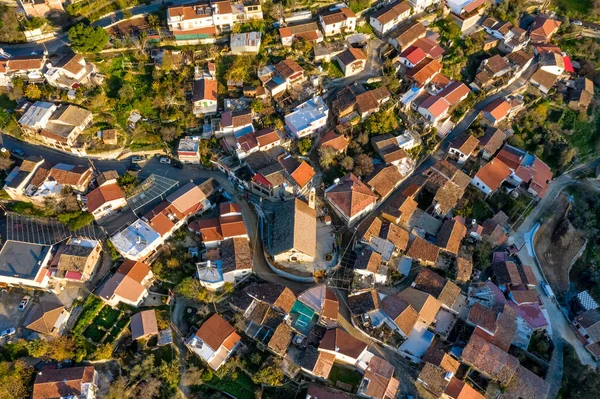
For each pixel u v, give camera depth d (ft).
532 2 457.68
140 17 361.10
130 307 267.80
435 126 365.20
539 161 363.97
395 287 295.69
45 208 288.10
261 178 305.73
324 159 321.93
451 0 413.39
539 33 432.66
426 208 338.54
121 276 266.77
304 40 358.43
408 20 401.29
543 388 263.70
